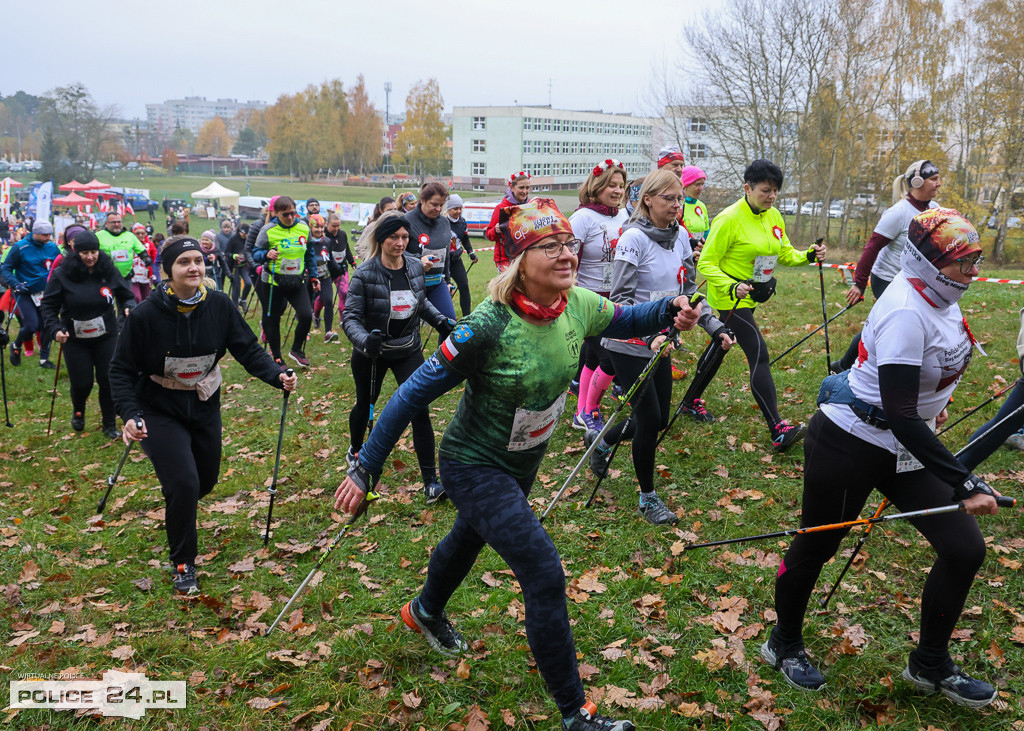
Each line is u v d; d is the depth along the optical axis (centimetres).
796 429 538
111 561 458
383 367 527
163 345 407
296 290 903
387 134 17112
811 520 317
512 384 276
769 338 856
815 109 3688
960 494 271
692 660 338
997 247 3606
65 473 616
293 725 311
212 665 345
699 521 461
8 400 851
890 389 280
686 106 3881
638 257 466
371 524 486
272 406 771
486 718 308
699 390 597
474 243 3931
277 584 420
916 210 586
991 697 302
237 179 12912
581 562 423
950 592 293
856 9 3497
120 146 13275
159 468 411
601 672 336
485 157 9469
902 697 314
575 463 554
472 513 287
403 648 349
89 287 682
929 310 285
